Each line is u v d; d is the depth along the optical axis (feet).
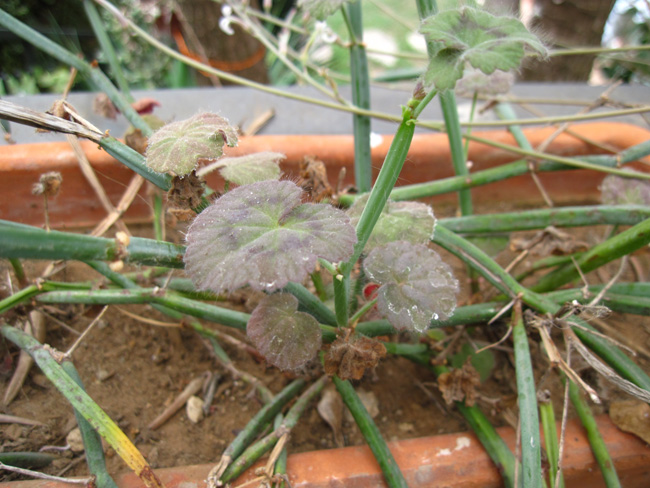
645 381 0.46
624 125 0.76
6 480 0.44
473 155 0.75
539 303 0.47
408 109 0.32
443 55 0.33
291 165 0.70
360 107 0.61
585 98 0.92
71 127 0.37
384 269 0.41
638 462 0.48
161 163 0.36
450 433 0.54
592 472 0.47
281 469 0.44
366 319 0.54
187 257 0.33
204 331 0.54
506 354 0.59
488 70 0.32
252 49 1.14
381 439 0.45
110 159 0.65
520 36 0.33
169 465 0.49
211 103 0.86
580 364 0.56
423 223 0.47
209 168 0.50
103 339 0.58
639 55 1.24
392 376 0.59
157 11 1.20
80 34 1.18
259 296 0.52
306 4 0.56
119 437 0.38
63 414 0.51
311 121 0.85
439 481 0.45
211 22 1.06
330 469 0.45
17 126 0.75
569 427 0.49
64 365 0.43
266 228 0.33
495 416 0.55
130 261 0.34
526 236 0.75
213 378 0.56
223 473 0.43
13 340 0.46
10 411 0.50
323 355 0.44
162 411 0.54
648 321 0.64
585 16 1.05
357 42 0.59
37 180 0.64
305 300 0.42
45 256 0.29
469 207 0.66
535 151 0.66
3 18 0.57
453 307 0.40
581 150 0.75
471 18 0.34
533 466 0.38
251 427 0.46
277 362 0.38
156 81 1.35
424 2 0.47
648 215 0.52
